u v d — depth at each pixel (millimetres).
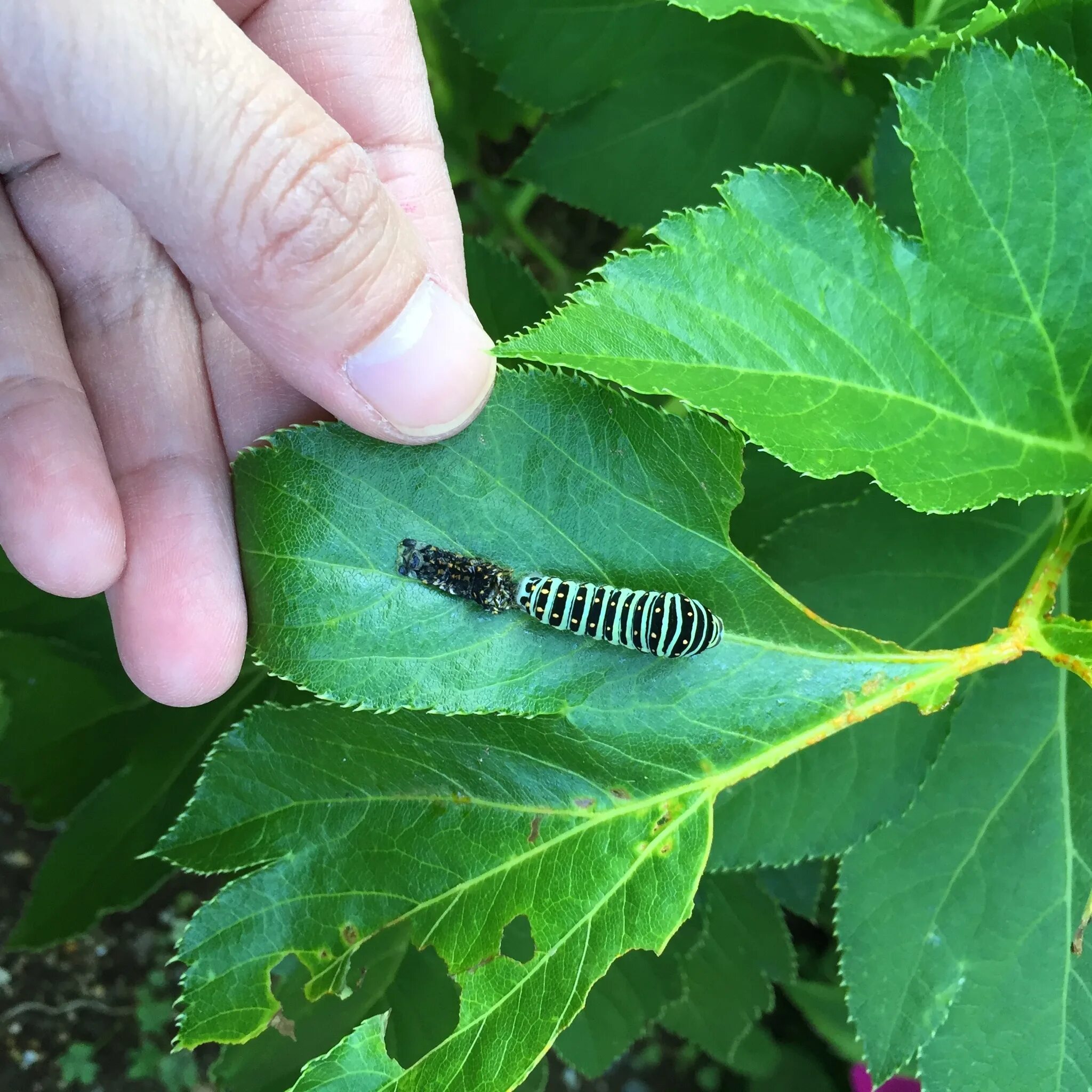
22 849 240
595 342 120
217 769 127
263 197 120
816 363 125
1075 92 130
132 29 114
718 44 179
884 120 172
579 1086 255
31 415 150
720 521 130
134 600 152
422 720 131
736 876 206
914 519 152
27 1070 233
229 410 167
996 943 141
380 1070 118
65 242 159
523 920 153
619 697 131
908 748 147
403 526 128
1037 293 131
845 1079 243
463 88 225
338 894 126
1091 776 141
